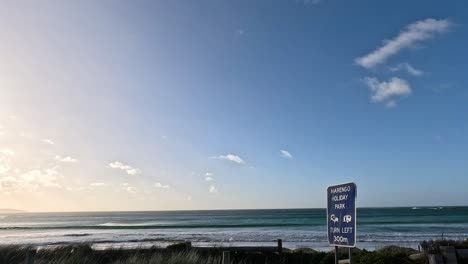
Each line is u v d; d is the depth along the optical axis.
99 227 65.81
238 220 87.44
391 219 78.75
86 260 13.87
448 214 103.69
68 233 54.84
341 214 6.07
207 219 96.44
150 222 87.00
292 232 48.72
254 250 15.76
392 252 12.12
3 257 13.44
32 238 47.66
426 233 45.28
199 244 33.78
